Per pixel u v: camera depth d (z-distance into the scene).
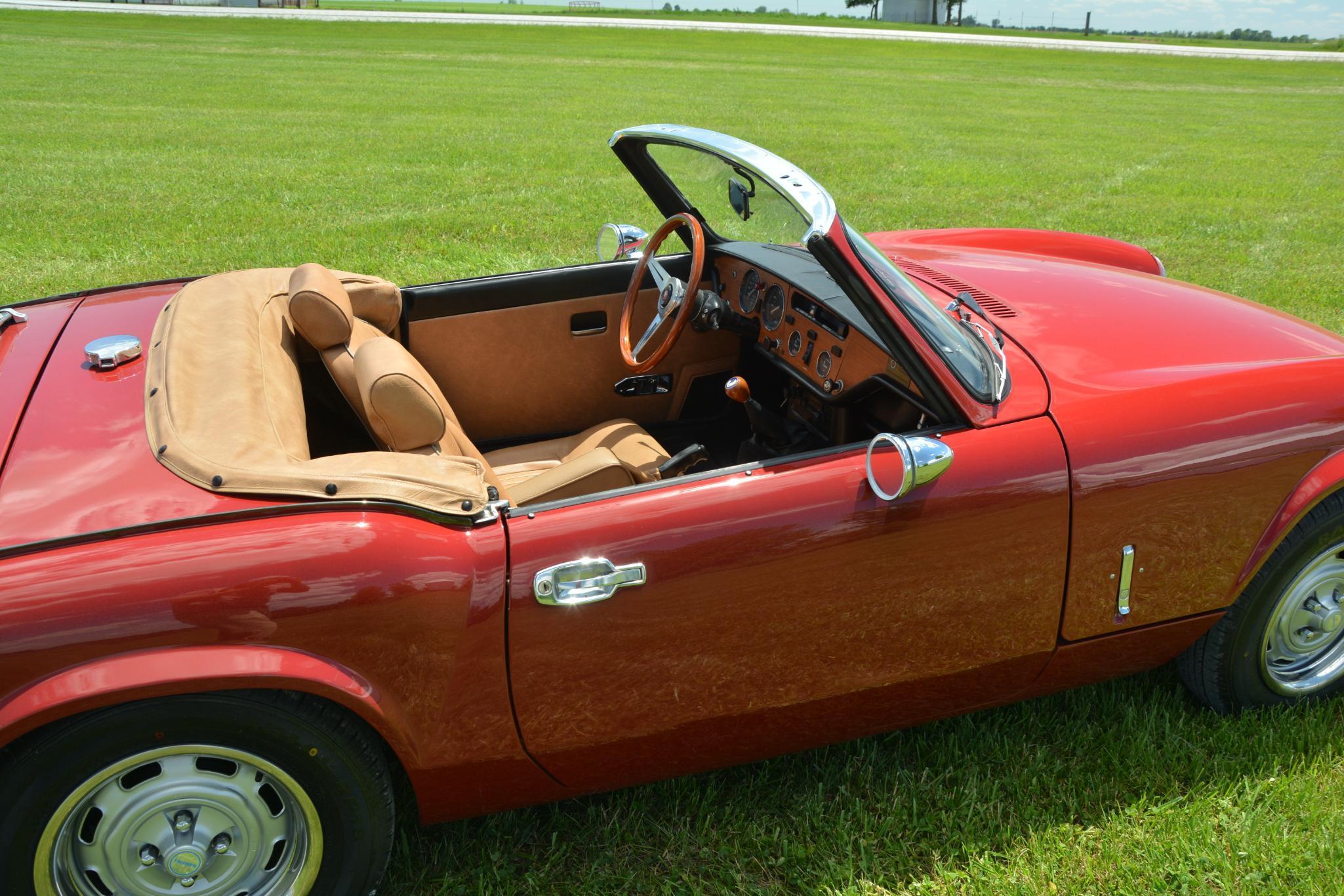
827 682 2.28
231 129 15.06
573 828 2.46
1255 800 2.51
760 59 38.53
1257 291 6.93
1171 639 2.59
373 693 1.88
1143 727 2.76
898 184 11.78
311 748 1.88
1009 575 2.31
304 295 2.57
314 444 2.98
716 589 2.08
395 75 26.00
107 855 1.89
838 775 2.62
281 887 2.03
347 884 2.06
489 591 1.93
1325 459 2.50
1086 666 2.58
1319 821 2.43
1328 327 6.12
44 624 1.67
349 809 1.98
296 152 12.88
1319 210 10.77
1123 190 11.91
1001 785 2.60
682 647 2.11
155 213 8.71
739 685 2.21
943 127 18.98
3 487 1.86
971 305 2.80
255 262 6.99
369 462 2.01
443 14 66.12
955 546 2.23
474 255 7.27
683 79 28.09
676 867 2.34
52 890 1.84
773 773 2.64
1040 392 2.40
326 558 1.82
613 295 3.67
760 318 3.39
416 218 8.64
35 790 1.74
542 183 10.86
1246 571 2.53
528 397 3.69
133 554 1.75
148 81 22.34
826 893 2.29
